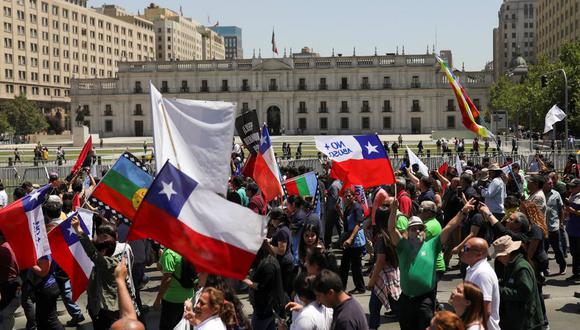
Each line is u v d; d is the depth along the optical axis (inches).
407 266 372.8
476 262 333.7
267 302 384.8
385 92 5098.4
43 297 427.8
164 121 401.1
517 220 413.7
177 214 314.2
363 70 5113.2
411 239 375.9
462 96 729.6
